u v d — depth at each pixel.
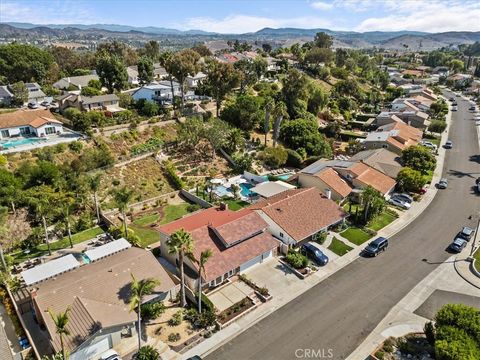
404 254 50.00
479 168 82.38
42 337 35.47
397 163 75.19
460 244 50.38
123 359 33.34
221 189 70.00
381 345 34.75
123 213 51.56
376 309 39.91
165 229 47.41
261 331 36.84
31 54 120.12
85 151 68.69
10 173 56.84
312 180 66.81
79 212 58.31
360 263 48.12
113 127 79.31
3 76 114.44
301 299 41.53
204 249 44.34
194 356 32.62
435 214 61.31
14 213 54.22
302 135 90.44
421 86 174.00
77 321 33.72
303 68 179.75
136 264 41.38
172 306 40.00
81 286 37.44
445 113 134.25
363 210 58.22
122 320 34.59
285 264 47.62
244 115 93.38
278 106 85.44
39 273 41.84
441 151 94.12
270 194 62.97
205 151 82.31
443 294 42.16
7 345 31.58
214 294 42.09
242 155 82.69
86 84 126.50
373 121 116.69
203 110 101.31
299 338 35.94
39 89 109.00
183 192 67.75
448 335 30.97
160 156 77.06
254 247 46.88
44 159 64.12
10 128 72.50
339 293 42.47
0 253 43.19
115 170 68.69
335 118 123.62
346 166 69.19
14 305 38.12
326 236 53.75
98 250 46.47
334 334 36.47
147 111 91.06
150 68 130.88
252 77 131.38
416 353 33.94
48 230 53.53
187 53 95.69
